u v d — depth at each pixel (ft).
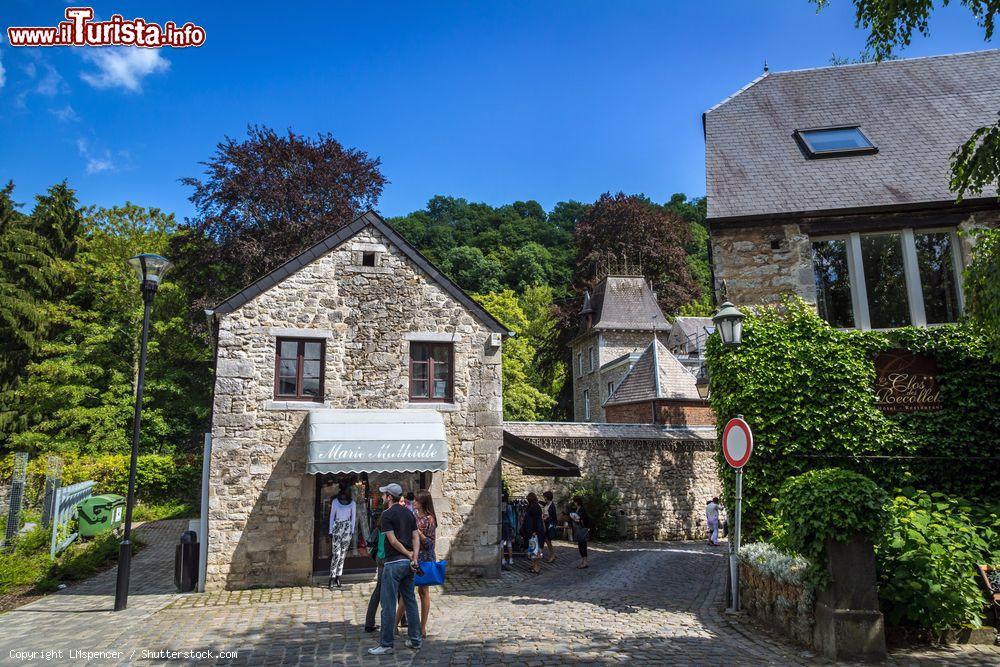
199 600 36.14
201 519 40.24
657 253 143.84
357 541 42.88
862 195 39.68
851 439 34.53
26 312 92.32
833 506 22.45
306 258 44.19
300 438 42.14
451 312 46.11
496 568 43.65
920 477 34.24
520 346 147.74
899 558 23.18
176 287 99.60
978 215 38.06
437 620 29.37
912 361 35.68
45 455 82.79
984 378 35.19
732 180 42.50
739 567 30.35
